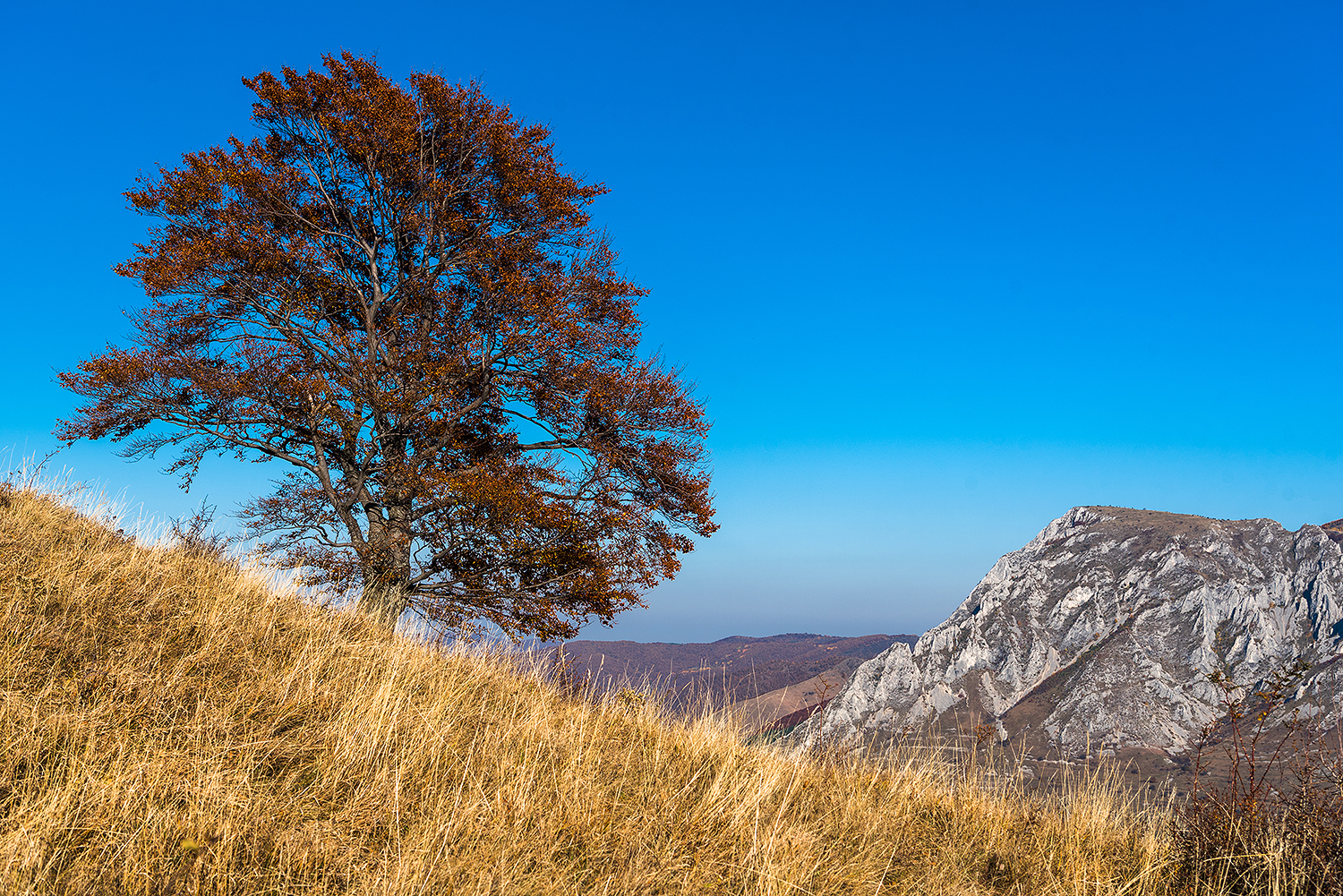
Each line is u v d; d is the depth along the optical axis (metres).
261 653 6.41
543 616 14.32
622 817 4.96
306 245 14.62
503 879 3.75
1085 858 5.48
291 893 3.42
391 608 12.11
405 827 4.20
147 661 5.34
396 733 5.39
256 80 15.04
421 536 14.28
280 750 4.69
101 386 13.41
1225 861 5.08
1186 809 5.61
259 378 13.75
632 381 14.60
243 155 14.92
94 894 3.12
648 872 4.21
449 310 15.09
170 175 14.34
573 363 14.81
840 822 5.86
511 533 14.04
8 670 4.59
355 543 13.72
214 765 4.21
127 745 4.24
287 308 14.71
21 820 3.40
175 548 9.47
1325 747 4.93
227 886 3.32
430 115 15.69
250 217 14.37
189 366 13.51
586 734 6.50
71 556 7.23
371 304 15.94
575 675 8.59
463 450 15.07
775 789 6.21
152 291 13.80
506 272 14.76
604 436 15.14
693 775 6.22
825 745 7.62
